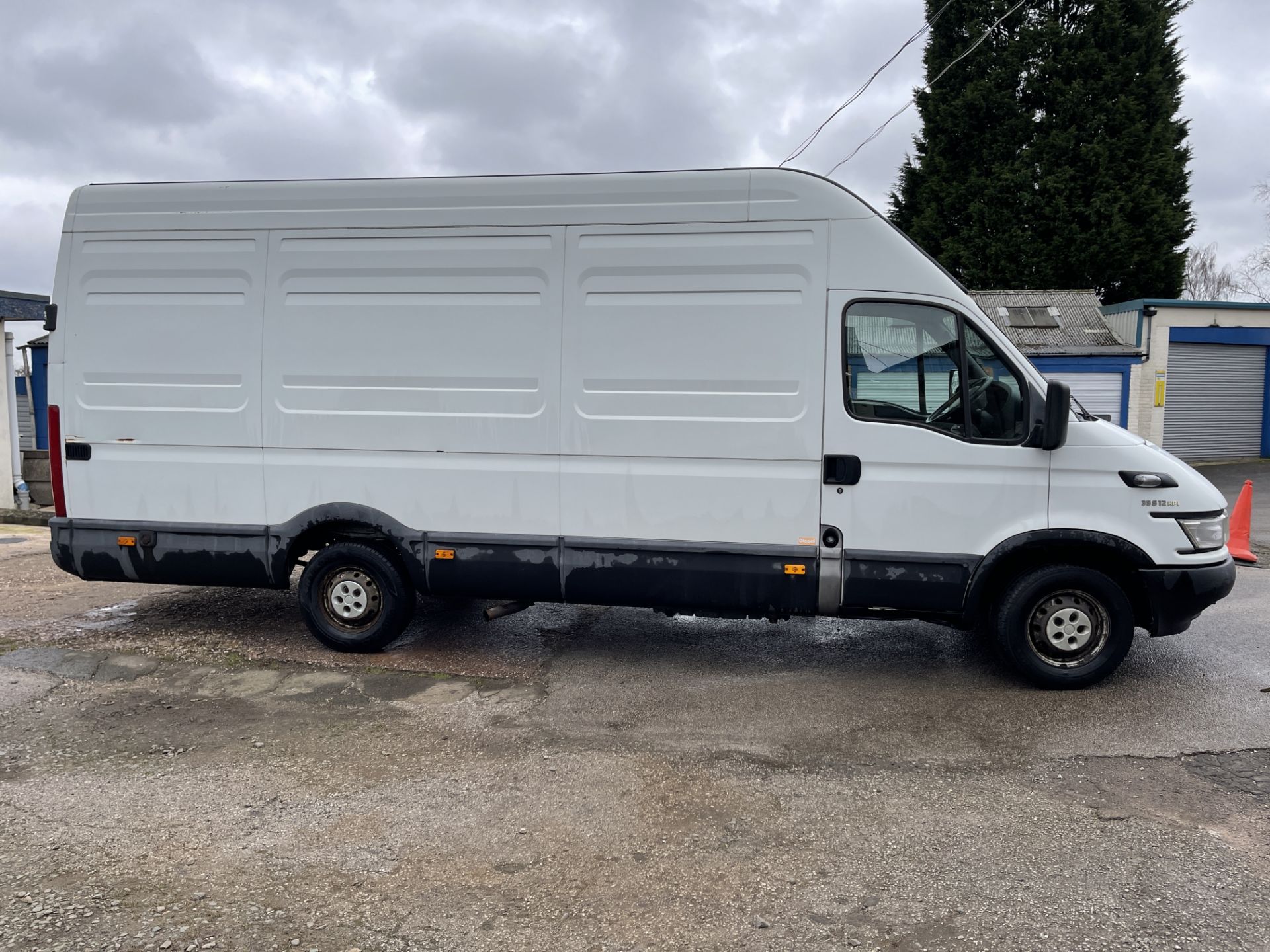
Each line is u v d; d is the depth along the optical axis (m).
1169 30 20.64
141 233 5.43
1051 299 17.56
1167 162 19.97
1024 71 20.70
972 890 3.00
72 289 5.52
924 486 4.80
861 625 6.36
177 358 5.43
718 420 4.93
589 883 3.06
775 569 4.94
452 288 5.15
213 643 5.84
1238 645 5.82
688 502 5.00
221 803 3.66
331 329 5.27
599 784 3.84
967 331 4.77
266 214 5.30
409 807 3.62
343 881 3.07
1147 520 4.72
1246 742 4.27
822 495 4.88
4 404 12.02
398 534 5.30
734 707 4.76
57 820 3.51
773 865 3.18
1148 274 20.14
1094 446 4.72
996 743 4.27
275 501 5.41
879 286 4.80
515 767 4.02
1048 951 2.67
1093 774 3.92
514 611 5.59
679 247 4.92
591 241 5.01
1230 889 3.00
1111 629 4.84
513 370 5.11
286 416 5.35
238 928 2.78
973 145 21.38
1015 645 4.91
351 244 5.24
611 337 5.00
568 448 5.08
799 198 4.84
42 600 6.97
